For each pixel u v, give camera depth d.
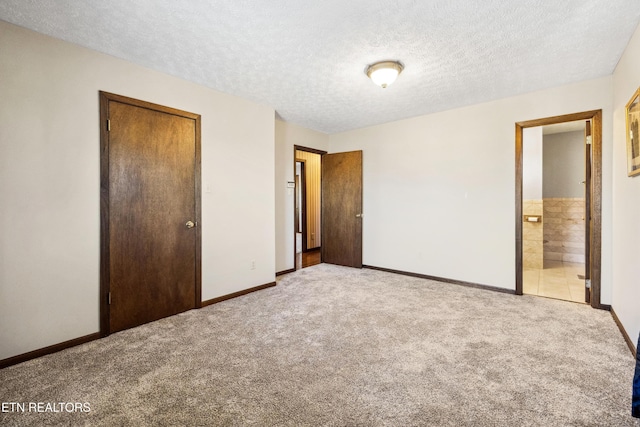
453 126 3.95
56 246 2.21
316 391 1.71
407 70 2.76
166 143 2.86
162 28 2.09
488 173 3.68
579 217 5.42
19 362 2.03
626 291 2.35
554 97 3.21
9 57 2.01
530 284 3.97
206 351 2.18
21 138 2.06
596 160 2.96
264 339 2.37
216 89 3.25
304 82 3.06
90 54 2.37
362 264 5.00
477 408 1.55
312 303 3.22
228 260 3.39
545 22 2.01
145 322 2.70
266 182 3.84
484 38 2.22
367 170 4.91
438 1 1.80
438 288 3.76
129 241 2.60
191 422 1.47
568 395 1.65
